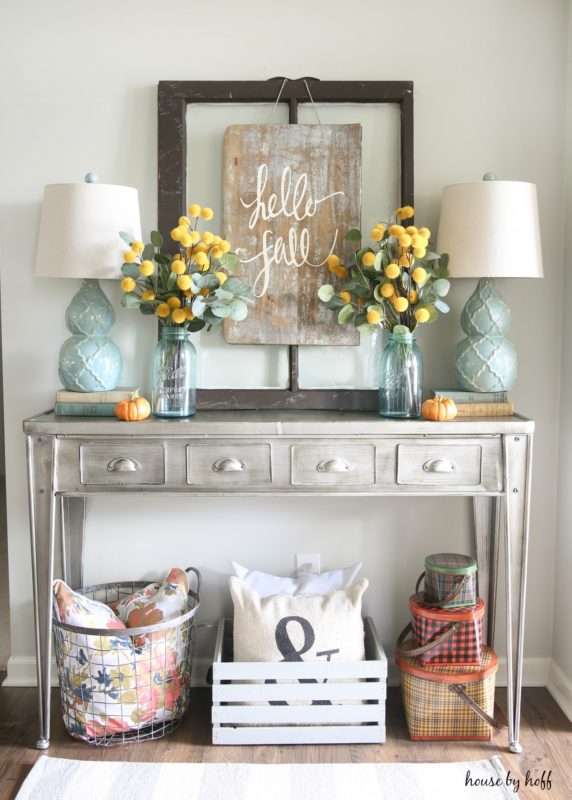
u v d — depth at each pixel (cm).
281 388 275
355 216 268
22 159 269
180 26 268
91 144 269
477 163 272
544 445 281
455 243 250
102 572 281
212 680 252
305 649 246
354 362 275
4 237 271
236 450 238
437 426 236
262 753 243
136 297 248
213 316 252
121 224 248
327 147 267
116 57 268
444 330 275
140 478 239
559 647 280
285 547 282
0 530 463
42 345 274
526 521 241
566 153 272
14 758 240
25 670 283
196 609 257
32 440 238
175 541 281
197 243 259
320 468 238
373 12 268
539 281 276
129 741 246
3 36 266
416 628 255
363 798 220
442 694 247
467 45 270
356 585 257
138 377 276
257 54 268
